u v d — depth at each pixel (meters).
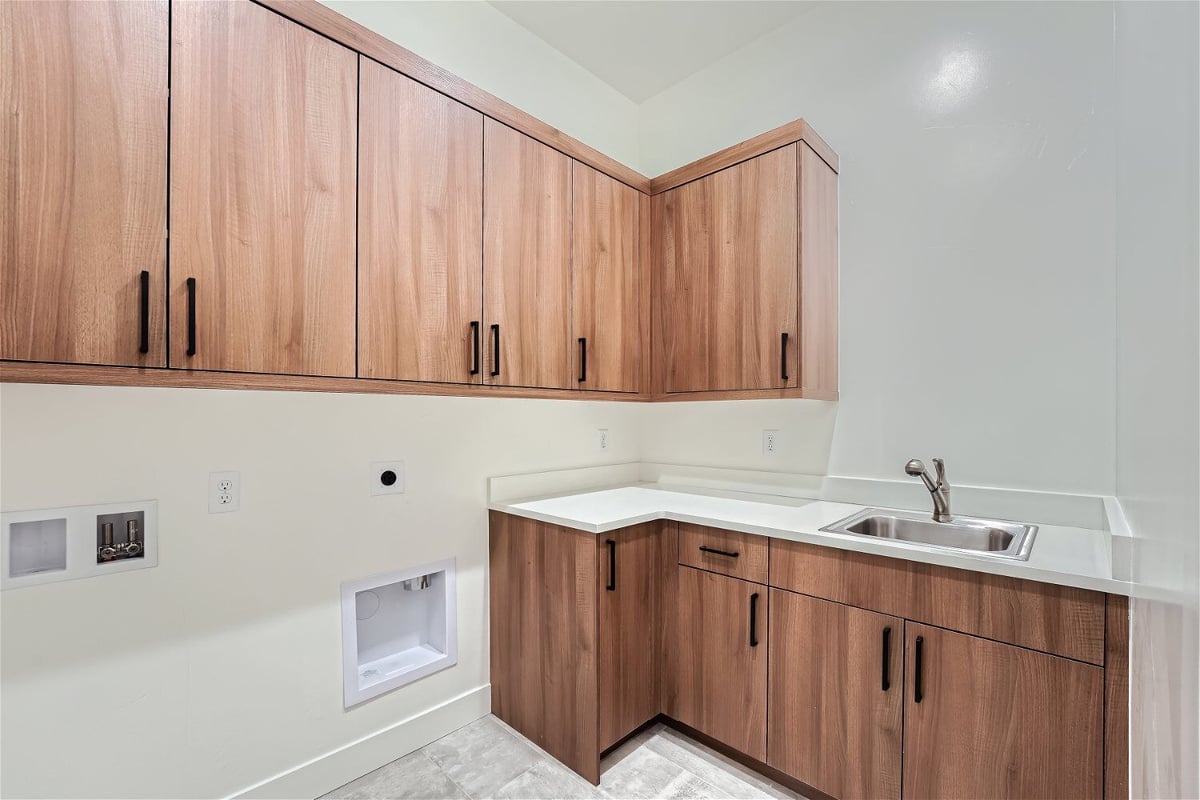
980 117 1.89
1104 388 1.66
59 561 1.33
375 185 1.52
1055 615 1.29
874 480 2.09
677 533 2.02
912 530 1.88
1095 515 1.65
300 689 1.70
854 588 1.60
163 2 1.19
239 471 1.59
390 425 1.92
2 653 1.25
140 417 1.43
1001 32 1.85
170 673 1.47
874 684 1.57
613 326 2.21
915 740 1.49
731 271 2.09
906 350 2.03
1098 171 1.68
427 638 2.09
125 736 1.40
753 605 1.81
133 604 1.42
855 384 2.15
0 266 1.00
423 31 2.03
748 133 2.53
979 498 1.85
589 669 1.82
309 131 1.40
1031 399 1.78
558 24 2.38
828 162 2.12
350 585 1.81
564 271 2.03
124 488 1.40
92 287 1.09
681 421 2.74
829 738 1.65
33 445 1.29
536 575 2.01
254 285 1.30
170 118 1.19
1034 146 1.79
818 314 2.03
